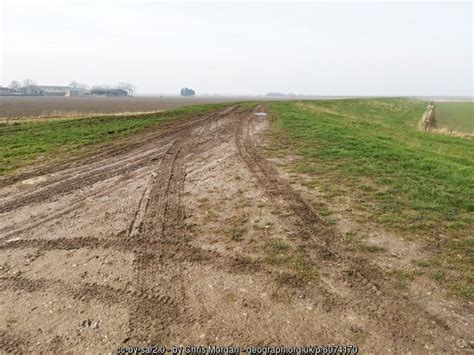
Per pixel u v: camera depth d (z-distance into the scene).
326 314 3.17
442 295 3.40
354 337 2.88
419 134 17.53
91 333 3.03
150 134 14.83
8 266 4.25
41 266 4.22
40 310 3.39
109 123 18.89
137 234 5.01
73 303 3.48
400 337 2.87
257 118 20.12
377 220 5.24
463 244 4.45
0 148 12.01
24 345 2.93
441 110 50.78
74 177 8.34
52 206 6.38
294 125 15.98
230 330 3.01
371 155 9.52
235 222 5.29
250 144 11.62
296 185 7.05
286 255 4.24
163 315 3.23
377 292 3.46
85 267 4.15
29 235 5.12
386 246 4.42
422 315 3.12
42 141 13.26
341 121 19.84
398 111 43.84
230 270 3.96
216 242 4.66
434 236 4.69
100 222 5.52
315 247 4.43
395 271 3.83
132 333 3.01
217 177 7.86
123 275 3.94
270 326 3.04
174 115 23.48
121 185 7.57
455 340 2.82
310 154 9.82
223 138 13.12
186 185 7.36
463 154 12.18
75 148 11.95
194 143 12.39
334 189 6.72
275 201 6.14
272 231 4.93
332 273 3.83
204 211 5.80
